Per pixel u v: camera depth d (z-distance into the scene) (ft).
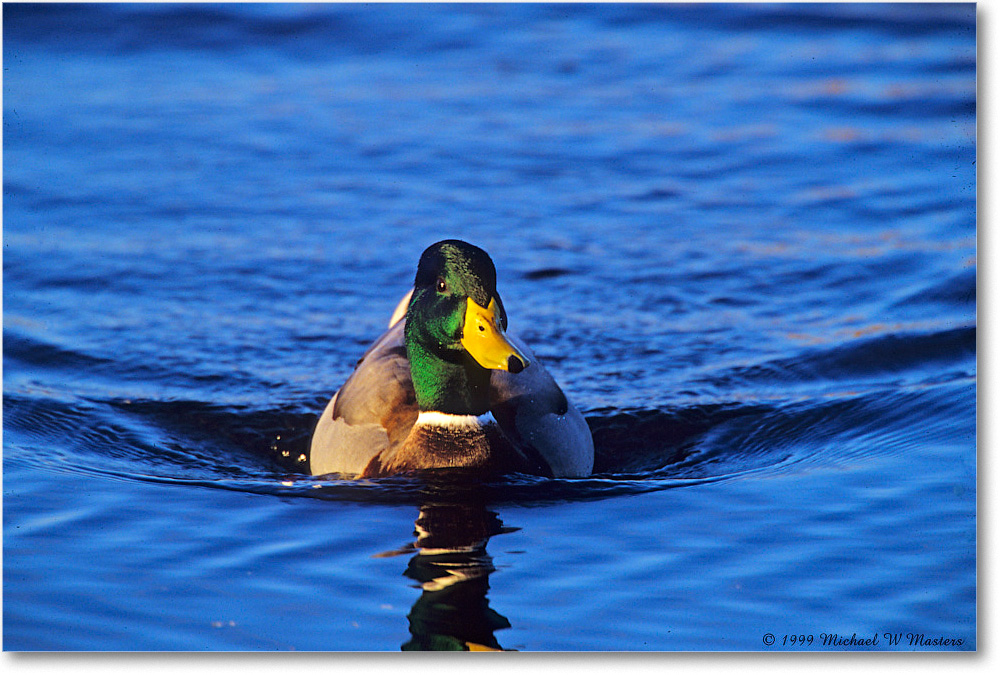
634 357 39.17
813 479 30.14
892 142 53.93
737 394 36.52
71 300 42.27
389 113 57.26
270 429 34.91
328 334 40.81
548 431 31.40
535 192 50.57
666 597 23.93
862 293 42.75
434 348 29.78
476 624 23.04
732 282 43.91
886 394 35.65
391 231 47.37
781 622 22.90
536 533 27.22
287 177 51.34
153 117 55.83
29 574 24.91
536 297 43.04
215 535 27.07
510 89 59.72
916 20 65.57
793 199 49.88
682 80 60.59
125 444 33.45
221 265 44.91
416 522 27.81
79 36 62.59
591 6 68.23
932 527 26.66
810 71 61.11
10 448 32.37
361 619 23.25
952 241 45.85
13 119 54.75
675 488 30.14
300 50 63.26
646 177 51.96
